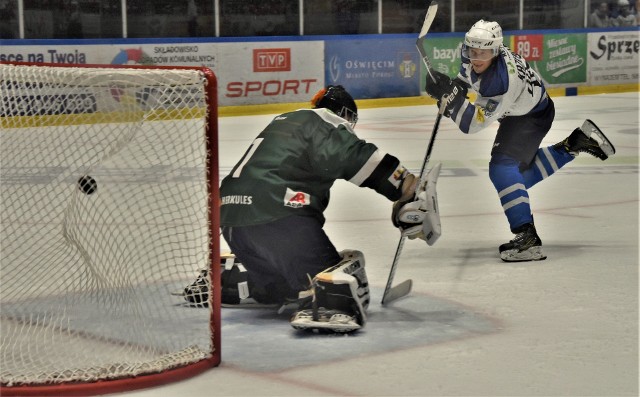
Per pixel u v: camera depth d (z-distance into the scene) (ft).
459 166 51.83
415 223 20.85
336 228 33.42
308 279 21.01
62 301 22.03
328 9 91.61
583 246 29.63
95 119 21.98
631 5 112.06
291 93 88.48
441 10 98.22
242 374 17.20
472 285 24.53
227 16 86.58
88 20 79.61
